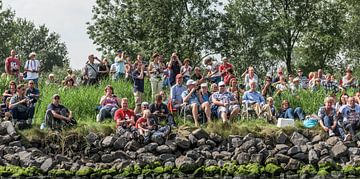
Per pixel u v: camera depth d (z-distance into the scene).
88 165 20.27
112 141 20.91
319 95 25.80
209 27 50.09
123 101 21.58
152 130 21.12
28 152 20.33
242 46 58.16
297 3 56.31
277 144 21.44
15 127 21.17
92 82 26.64
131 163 20.19
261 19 58.94
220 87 22.66
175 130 21.48
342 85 27.66
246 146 21.08
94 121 23.30
